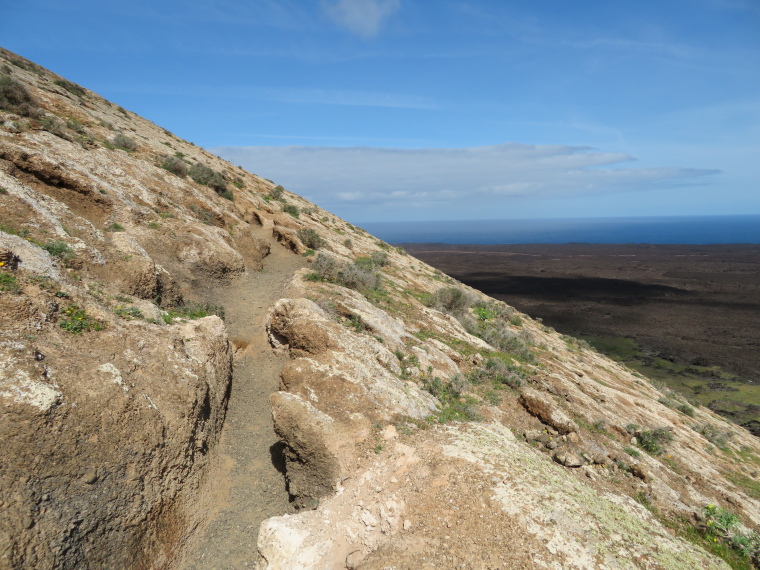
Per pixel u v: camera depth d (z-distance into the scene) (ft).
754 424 106.01
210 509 28.12
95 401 23.16
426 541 20.44
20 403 20.18
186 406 28.76
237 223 82.12
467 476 24.45
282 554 21.94
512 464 26.00
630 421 57.00
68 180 50.39
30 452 19.20
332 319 46.06
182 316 43.52
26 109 68.28
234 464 32.65
